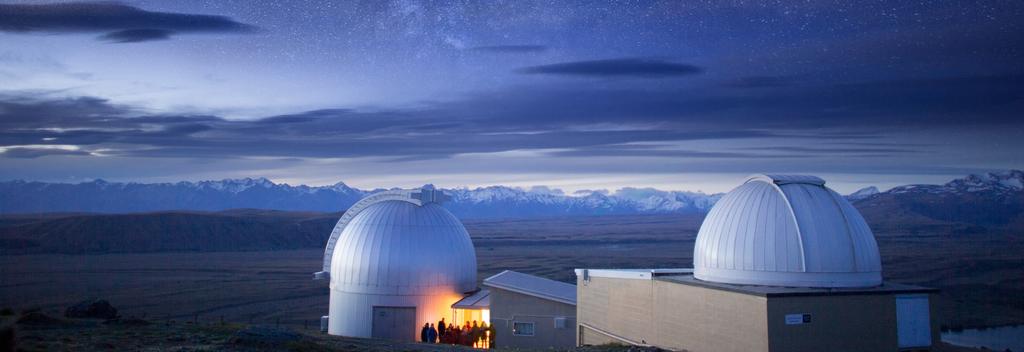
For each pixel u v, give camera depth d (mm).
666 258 134625
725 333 24906
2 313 27812
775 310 23109
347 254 40469
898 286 26125
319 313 63469
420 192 42188
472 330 35312
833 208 26625
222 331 26297
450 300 40156
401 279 39406
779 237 25969
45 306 65875
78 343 21969
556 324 35625
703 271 27938
